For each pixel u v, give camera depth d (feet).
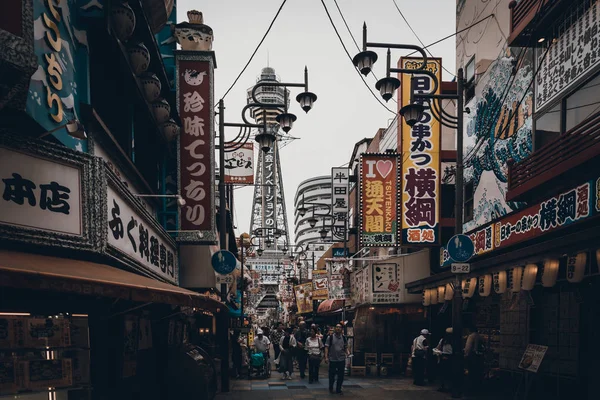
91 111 20.48
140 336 30.37
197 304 19.62
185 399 33.24
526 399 30.60
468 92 50.03
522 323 35.47
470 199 47.80
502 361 38.47
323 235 92.38
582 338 28.66
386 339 61.77
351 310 75.00
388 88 32.27
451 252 34.27
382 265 59.36
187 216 37.35
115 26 23.17
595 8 27.86
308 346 47.85
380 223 49.01
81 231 18.31
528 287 28.19
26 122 16.49
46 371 17.48
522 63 37.32
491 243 37.91
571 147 28.35
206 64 38.55
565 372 30.45
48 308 18.49
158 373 33.47
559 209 27.66
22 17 13.51
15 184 16.17
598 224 25.58
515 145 38.01
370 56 31.04
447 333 44.78
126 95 29.25
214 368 38.70
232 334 61.62
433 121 47.91
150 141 37.47
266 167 425.28
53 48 17.84
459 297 34.86
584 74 28.81
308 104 39.47
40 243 16.70
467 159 48.65
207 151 37.76
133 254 24.75
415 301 58.49
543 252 26.21
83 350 18.93
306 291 110.42
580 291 28.63
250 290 172.45
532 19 32.58
